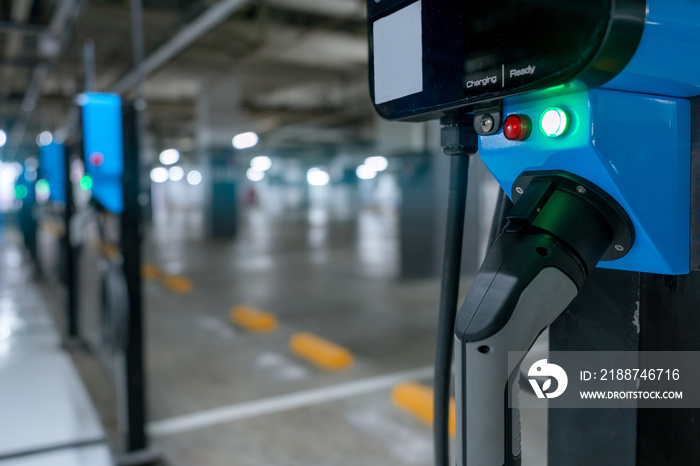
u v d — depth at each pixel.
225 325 5.28
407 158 7.35
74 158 4.34
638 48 0.46
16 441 2.68
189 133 19.94
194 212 30.92
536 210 0.54
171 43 6.59
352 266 9.12
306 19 7.54
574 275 0.52
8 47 6.39
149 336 4.89
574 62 0.45
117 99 2.61
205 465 2.59
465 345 0.50
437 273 7.41
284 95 13.79
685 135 0.57
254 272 8.61
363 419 3.08
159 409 3.26
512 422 0.51
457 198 0.66
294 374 3.84
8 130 10.50
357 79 11.44
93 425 2.85
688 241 0.58
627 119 0.53
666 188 0.56
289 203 33.81
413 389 3.28
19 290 6.66
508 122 0.55
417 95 0.61
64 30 4.46
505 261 0.52
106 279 2.63
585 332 0.72
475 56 0.53
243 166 27.27
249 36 8.34
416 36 0.60
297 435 2.90
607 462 0.70
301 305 6.16
